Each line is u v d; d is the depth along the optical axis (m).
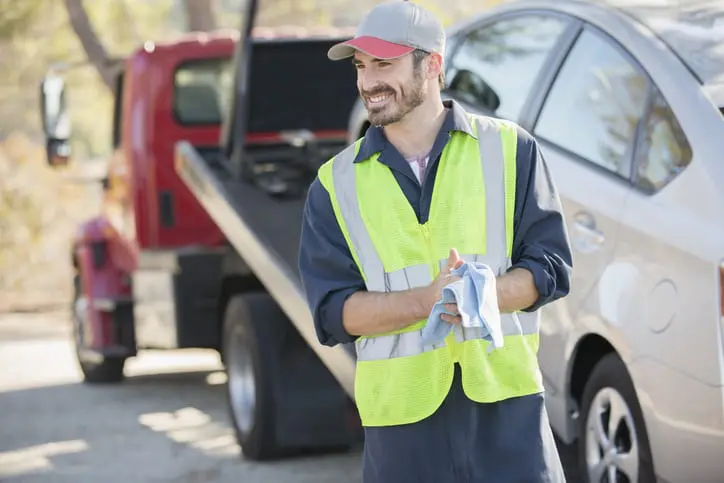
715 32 8.63
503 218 6.03
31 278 30.22
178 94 15.21
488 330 5.55
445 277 5.71
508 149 6.10
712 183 7.66
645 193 8.12
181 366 18.86
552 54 9.49
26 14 30.38
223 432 13.36
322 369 11.54
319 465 11.59
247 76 12.86
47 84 15.02
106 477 11.49
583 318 8.40
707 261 7.43
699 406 7.42
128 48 32.28
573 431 8.80
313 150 13.01
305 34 14.22
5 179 31.45
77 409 15.05
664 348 7.65
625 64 8.70
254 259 11.50
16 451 12.79
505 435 5.94
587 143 8.82
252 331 11.50
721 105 8.01
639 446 8.02
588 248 8.41
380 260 6.00
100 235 16.38
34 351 20.45
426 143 6.09
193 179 13.05
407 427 5.95
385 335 6.00
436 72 6.07
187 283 14.49
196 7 27.41
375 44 5.88
